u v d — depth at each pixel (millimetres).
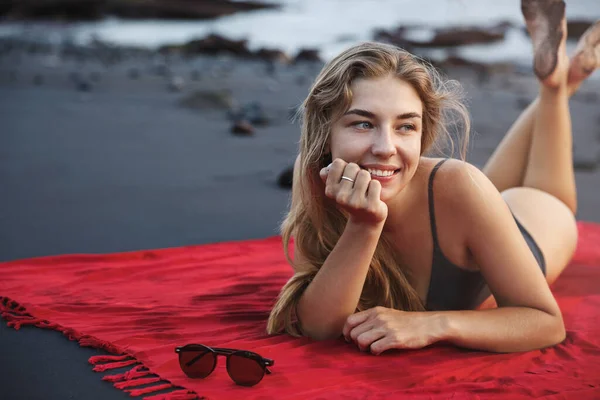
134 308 3246
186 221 5379
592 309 3338
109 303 3312
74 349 2785
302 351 2701
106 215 5480
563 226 3654
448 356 2688
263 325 3078
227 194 6242
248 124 9180
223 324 3100
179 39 20391
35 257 4336
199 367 2412
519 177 4027
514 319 2725
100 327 2963
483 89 13492
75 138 8672
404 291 2895
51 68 14688
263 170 7180
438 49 19312
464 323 2699
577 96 12938
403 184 2557
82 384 2455
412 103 2508
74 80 13320
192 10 24688
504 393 2363
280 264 4184
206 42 18344
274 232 5152
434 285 2898
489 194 2713
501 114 10867
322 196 2799
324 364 2584
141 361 2596
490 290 2900
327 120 2600
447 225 2762
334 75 2525
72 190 6238
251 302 3412
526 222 3533
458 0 25656
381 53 2521
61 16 23531
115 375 2480
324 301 2738
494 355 2699
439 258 2832
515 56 18344
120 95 12078
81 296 3461
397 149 2492
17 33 20312
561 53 3775
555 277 3633
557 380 2473
